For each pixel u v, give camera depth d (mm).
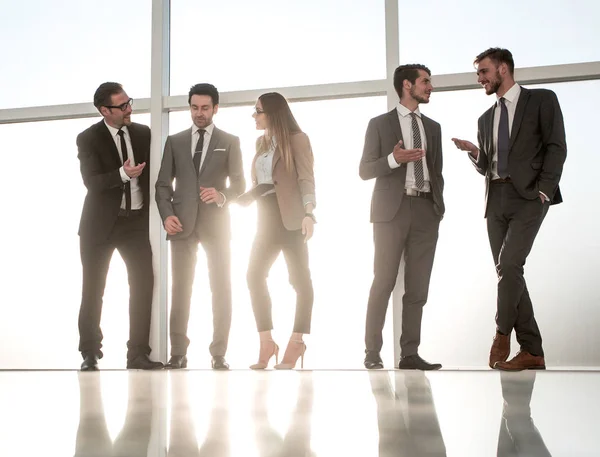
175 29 4590
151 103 4508
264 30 4484
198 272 4324
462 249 4078
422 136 3727
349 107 4348
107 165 3967
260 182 3791
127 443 534
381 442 537
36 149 4691
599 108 4043
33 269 4629
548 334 3943
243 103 4461
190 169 3963
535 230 3414
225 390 1284
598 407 887
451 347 4043
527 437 567
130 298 4012
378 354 3625
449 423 681
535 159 3451
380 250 3652
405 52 4254
